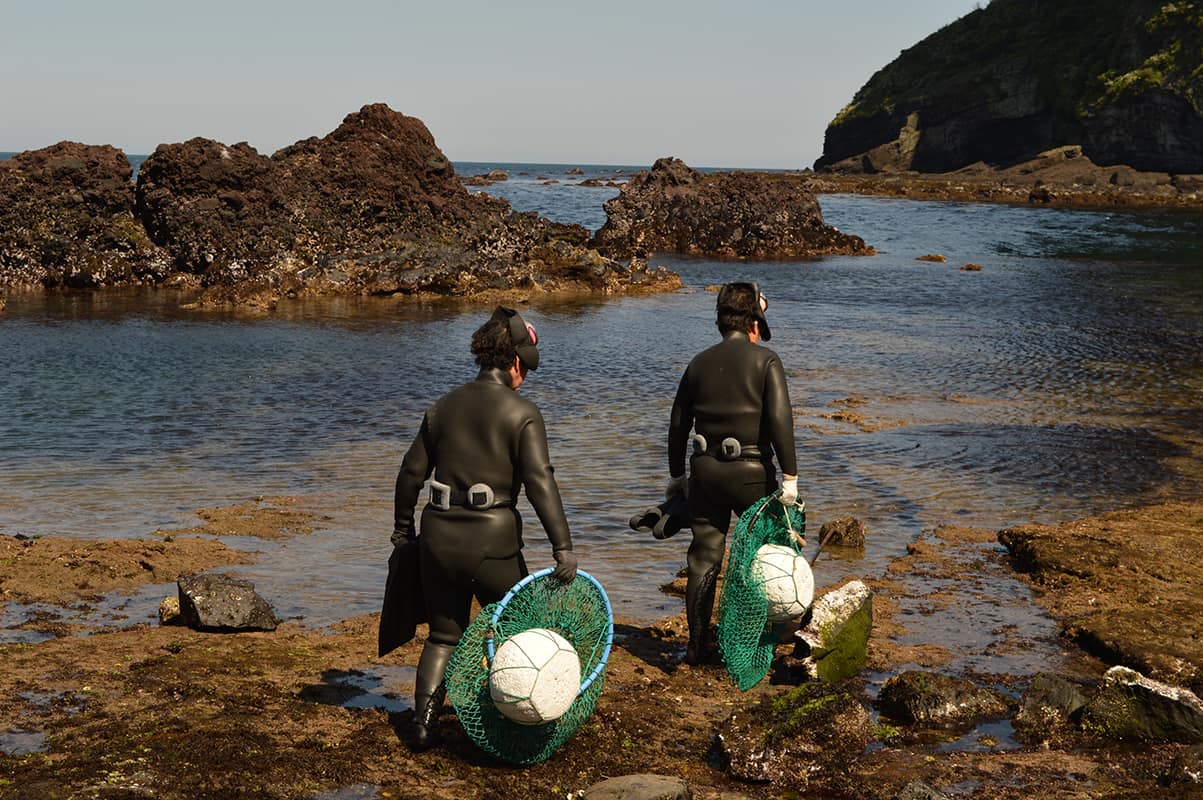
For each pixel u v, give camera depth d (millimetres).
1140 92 106750
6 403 15352
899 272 41656
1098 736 5441
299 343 22109
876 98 143500
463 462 5031
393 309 28688
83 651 6172
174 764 4621
